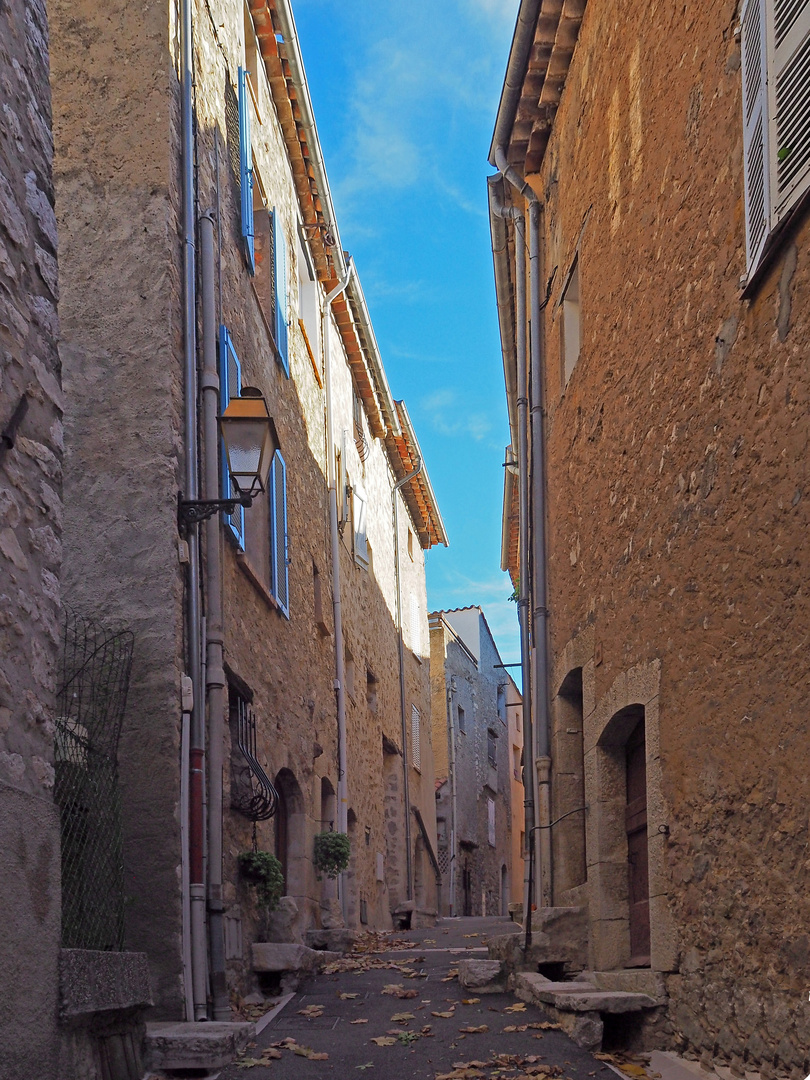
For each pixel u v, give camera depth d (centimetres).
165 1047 600
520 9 961
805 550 482
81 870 577
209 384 853
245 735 902
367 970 971
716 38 606
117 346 794
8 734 457
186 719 749
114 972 541
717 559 588
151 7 848
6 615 461
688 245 645
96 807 608
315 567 1337
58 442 522
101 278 805
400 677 2011
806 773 480
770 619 519
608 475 820
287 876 1112
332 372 1564
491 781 3086
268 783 865
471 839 2756
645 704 702
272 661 1038
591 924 834
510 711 3591
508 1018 724
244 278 1025
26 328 497
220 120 983
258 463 731
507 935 860
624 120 796
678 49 671
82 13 850
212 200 932
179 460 792
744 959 543
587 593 879
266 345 1113
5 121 492
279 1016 766
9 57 503
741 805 550
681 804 634
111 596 755
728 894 565
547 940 840
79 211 816
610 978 702
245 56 1144
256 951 863
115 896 623
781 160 496
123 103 834
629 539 757
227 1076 593
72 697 730
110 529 765
